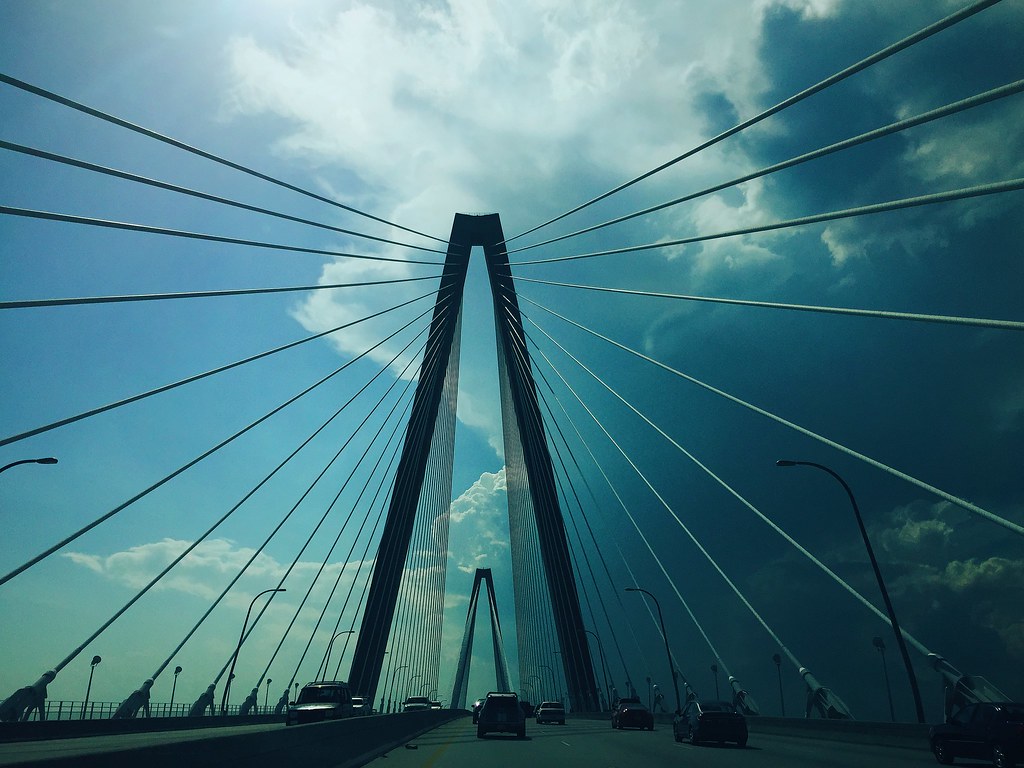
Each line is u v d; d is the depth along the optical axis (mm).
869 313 27969
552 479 83375
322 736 18312
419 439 79375
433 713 50594
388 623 77875
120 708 41156
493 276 82688
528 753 25656
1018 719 19922
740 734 29516
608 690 83750
